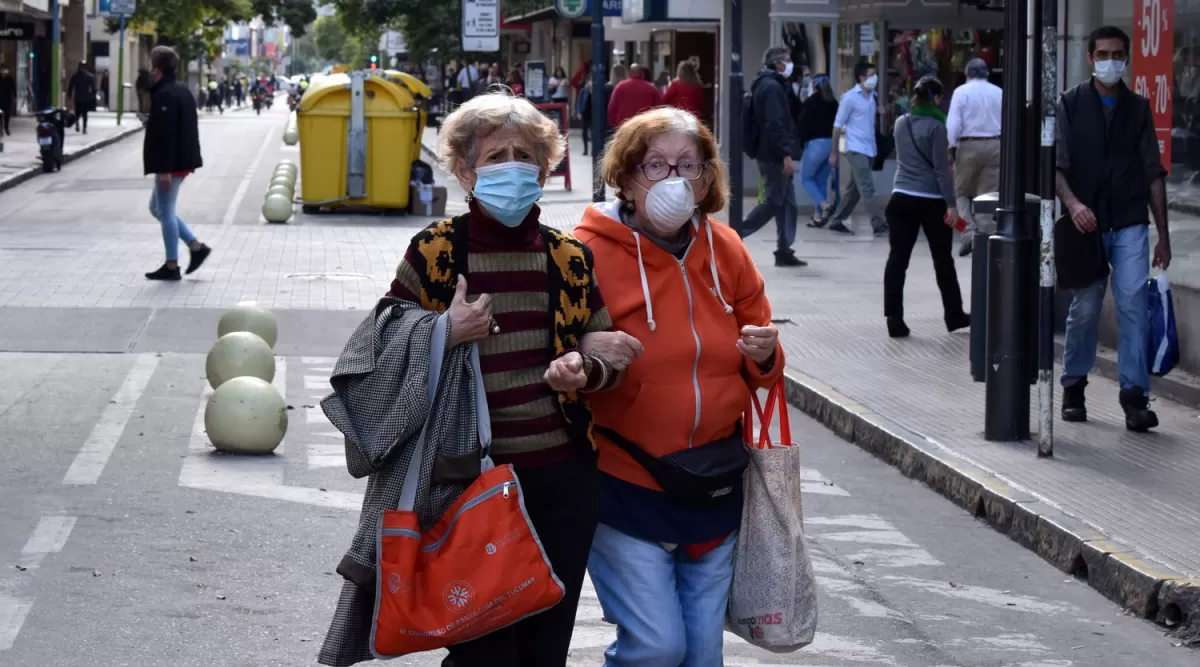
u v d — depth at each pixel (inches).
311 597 299.1
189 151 748.6
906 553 347.6
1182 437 434.6
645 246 206.5
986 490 375.9
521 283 192.2
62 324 624.7
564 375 186.1
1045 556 344.5
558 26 2714.1
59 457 408.8
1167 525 341.7
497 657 191.0
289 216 1101.1
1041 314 404.5
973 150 783.7
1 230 983.0
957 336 612.1
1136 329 436.1
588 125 1808.6
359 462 187.9
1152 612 302.5
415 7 2815.0
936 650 282.2
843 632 290.7
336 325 643.5
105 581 303.9
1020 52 414.9
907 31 1104.2
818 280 770.8
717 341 207.5
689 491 202.1
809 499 396.5
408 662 264.2
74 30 3073.3
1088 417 461.1
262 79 4443.9
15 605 287.0
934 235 608.7
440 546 186.5
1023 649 284.5
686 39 1759.4
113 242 919.7
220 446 419.2
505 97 193.3
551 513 195.2
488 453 190.2
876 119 1043.3
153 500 368.2
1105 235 434.6
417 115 1154.7
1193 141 502.6
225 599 295.6
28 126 2377.0
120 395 494.9
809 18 1061.1
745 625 210.1
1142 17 542.0
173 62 741.3
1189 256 503.2
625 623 204.4
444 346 186.4
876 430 448.5
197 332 618.2
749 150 810.2
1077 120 424.8
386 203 1157.1
